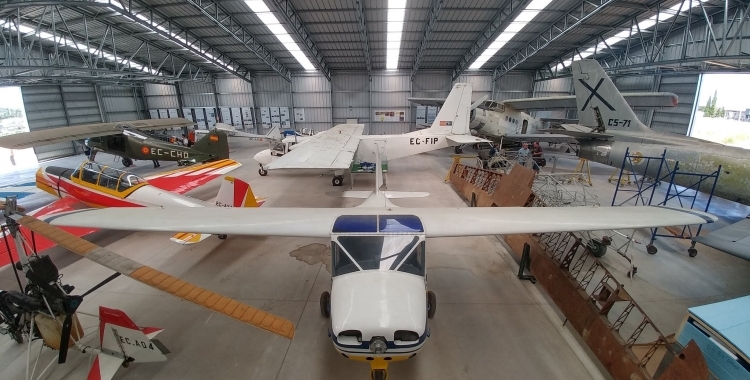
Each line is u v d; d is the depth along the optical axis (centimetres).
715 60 1159
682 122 1905
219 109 2966
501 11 1555
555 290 533
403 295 368
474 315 527
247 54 2355
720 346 320
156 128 1827
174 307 546
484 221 504
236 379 403
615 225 485
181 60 2461
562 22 1670
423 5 1532
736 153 777
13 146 1083
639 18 1612
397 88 2758
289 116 2917
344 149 1186
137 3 1441
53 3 1065
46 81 2012
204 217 515
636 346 410
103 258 350
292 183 1427
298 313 536
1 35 1458
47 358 427
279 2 1392
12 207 406
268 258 729
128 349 392
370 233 425
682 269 677
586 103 1164
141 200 757
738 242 557
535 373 411
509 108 2048
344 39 2014
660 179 894
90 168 798
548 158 2070
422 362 430
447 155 2217
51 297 374
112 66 2306
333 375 409
